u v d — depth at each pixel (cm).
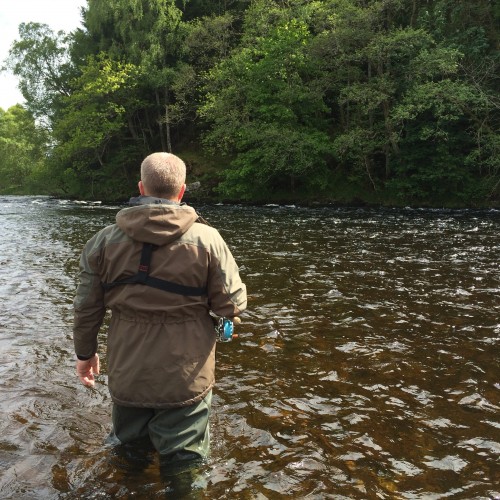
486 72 2216
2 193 5059
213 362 266
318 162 2616
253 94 2695
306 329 514
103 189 3491
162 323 246
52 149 3828
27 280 752
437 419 325
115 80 3097
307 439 298
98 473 260
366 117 2673
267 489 248
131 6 3120
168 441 254
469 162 2322
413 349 454
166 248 244
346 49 2398
